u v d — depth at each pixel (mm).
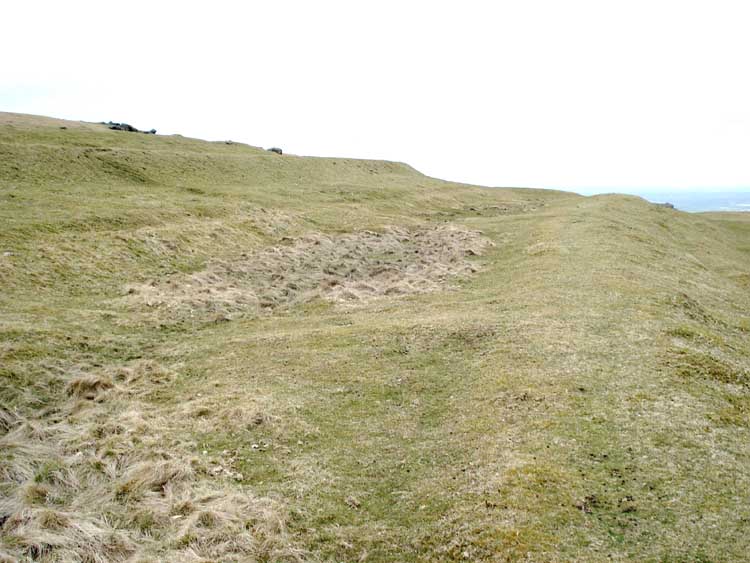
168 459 17156
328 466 17344
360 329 29422
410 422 20203
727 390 21406
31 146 64250
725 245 71625
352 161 115938
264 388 22672
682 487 14852
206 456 17641
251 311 34312
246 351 26906
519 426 18375
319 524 14508
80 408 20797
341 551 13492
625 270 39594
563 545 12641
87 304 31703
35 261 34656
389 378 23812
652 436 17438
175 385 23344
